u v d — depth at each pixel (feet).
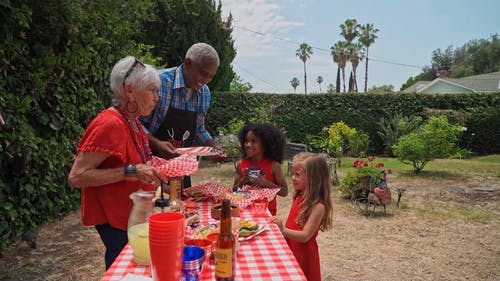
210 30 36.91
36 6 13.70
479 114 45.14
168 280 4.02
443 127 31.04
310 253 7.83
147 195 5.22
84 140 5.75
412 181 28.07
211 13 36.27
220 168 32.71
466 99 46.21
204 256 4.79
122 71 5.93
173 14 34.14
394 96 45.27
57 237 14.48
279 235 6.30
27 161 13.33
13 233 13.61
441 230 16.48
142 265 4.96
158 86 6.23
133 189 6.16
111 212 6.07
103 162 5.84
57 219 16.55
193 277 4.35
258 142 10.36
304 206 7.96
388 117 45.16
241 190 8.75
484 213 19.26
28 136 13.26
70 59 15.64
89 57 17.21
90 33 16.72
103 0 17.81
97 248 13.50
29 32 14.10
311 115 43.60
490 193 23.89
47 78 14.65
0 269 11.71
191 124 10.18
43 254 12.90
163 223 3.91
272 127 10.59
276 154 10.50
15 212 13.17
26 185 13.67
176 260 4.02
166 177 5.65
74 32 15.34
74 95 16.57
